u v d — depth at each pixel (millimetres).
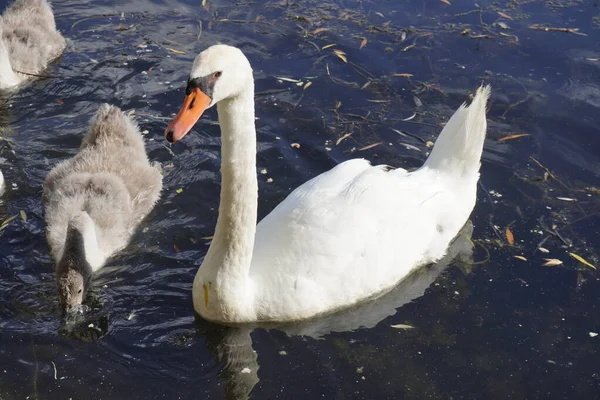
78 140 2902
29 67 3131
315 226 2350
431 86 3146
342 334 2334
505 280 2492
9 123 2945
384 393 2197
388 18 3488
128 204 2650
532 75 3205
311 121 2988
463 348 2309
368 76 3188
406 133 2957
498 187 2785
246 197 2211
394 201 2447
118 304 2404
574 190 2773
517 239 2613
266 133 2932
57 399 2162
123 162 2744
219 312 2314
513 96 3115
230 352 2281
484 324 2373
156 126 2965
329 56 3273
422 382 2227
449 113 3039
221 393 2186
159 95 3074
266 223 2408
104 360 2258
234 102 2102
